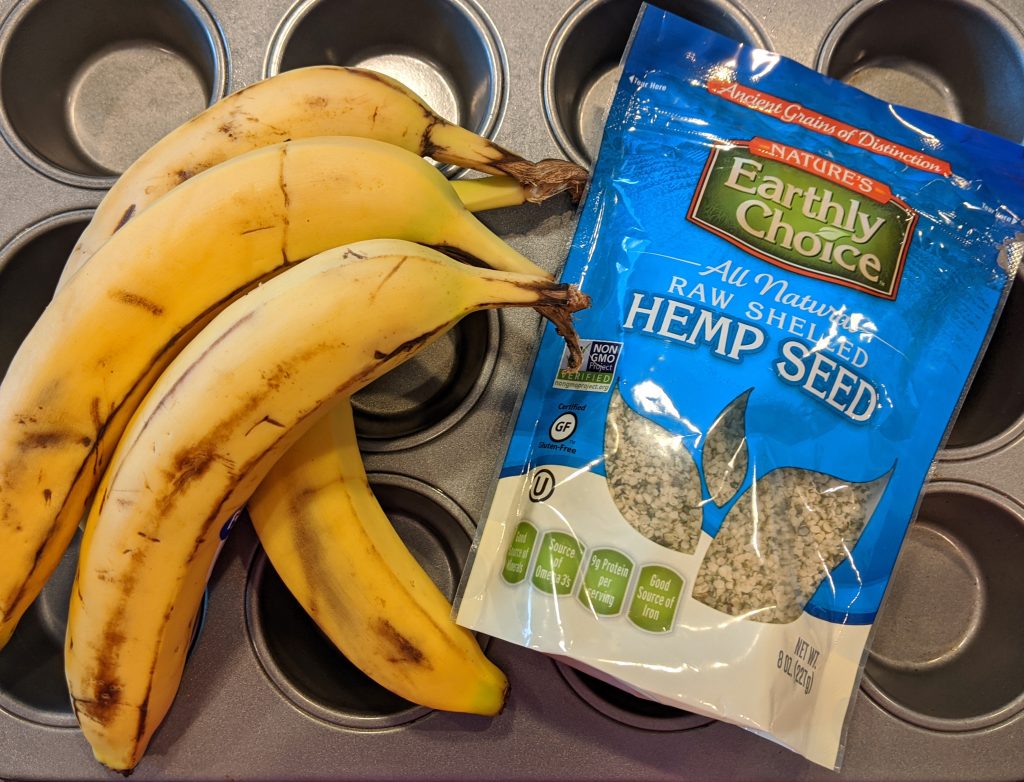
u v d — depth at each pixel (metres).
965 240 0.19
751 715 0.16
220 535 0.16
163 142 0.18
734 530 0.16
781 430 0.17
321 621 0.17
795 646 0.16
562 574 0.17
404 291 0.14
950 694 0.21
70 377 0.15
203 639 0.20
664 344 0.18
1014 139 0.23
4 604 0.15
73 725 0.20
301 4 0.23
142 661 0.15
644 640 0.16
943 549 0.23
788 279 0.18
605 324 0.18
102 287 0.14
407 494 0.21
